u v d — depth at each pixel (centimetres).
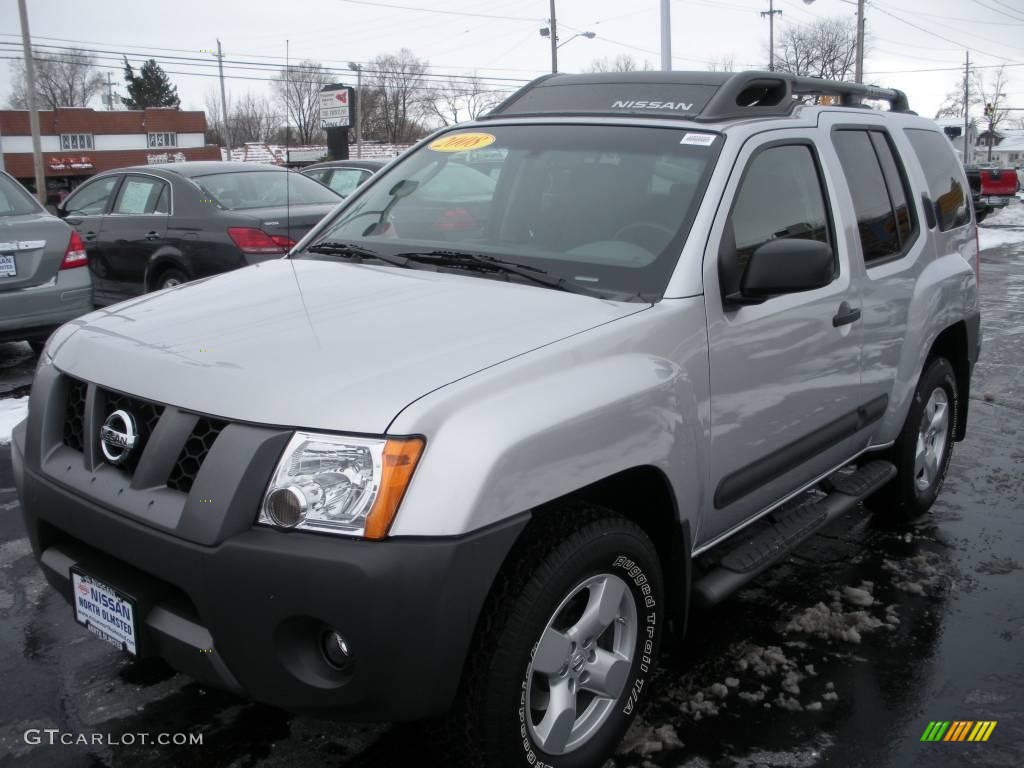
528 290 301
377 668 220
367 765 283
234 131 8444
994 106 8306
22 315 719
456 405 230
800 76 395
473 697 237
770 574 422
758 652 353
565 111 384
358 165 1302
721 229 311
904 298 424
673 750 294
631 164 339
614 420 257
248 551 221
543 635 246
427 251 341
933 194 475
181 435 241
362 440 222
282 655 225
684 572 299
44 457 276
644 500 293
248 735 297
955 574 424
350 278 324
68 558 268
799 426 353
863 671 342
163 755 286
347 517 219
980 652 356
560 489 242
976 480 548
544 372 250
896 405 430
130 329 286
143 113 7200
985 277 1471
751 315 317
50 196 6906
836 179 383
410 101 7388
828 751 295
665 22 2031
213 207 829
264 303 299
